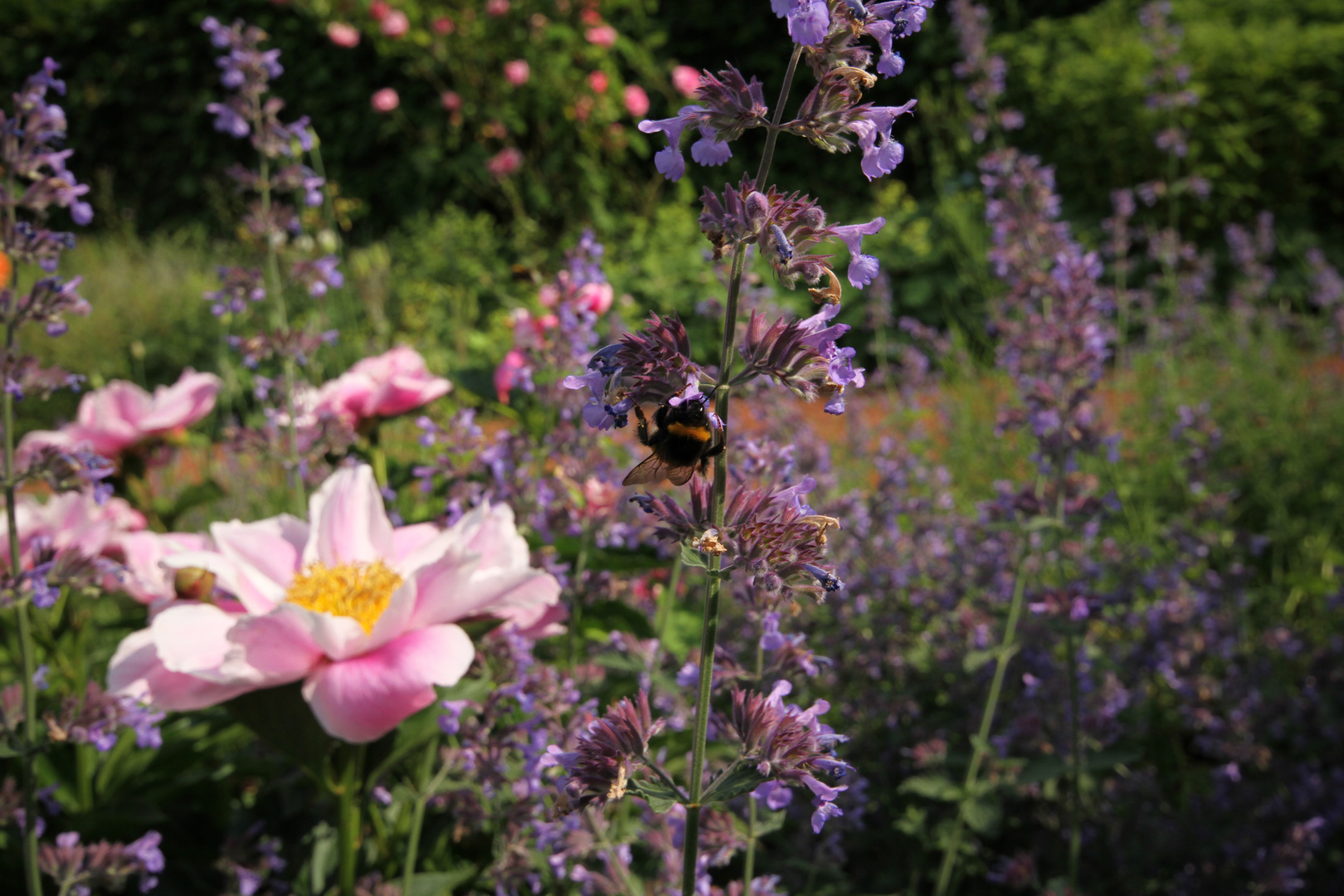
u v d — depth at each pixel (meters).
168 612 1.98
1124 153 9.19
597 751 1.43
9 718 1.87
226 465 4.61
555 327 2.65
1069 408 2.80
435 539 2.28
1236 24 10.27
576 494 2.70
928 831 2.91
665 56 10.98
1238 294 6.45
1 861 2.22
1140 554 3.60
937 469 4.26
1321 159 8.92
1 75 12.03
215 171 11.37
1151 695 3.69
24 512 2.52
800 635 1.98
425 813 2.44
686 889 1.42
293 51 10.79
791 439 3.33
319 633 1.86
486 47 9.50
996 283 6.69
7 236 1.85
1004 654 2.83
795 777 1.39
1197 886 2.80
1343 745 3.24
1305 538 4.80
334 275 2.74
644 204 9.78
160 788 2.47
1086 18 10.40
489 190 9.91
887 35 1.29
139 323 8.17
